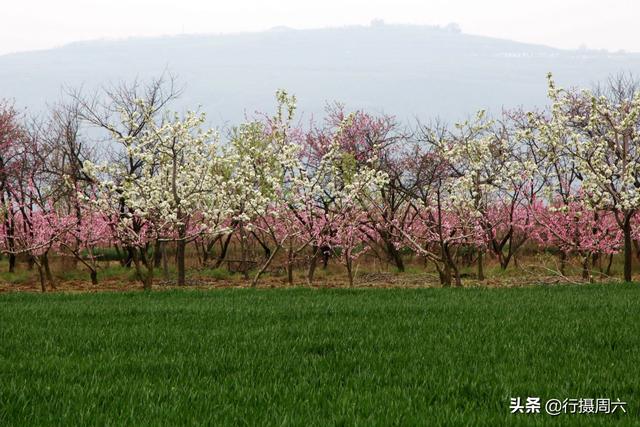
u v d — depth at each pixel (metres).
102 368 13.98
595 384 12.51
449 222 42.88
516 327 18.70
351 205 35.38
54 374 13.45
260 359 14.82
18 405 11.15
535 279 40.81
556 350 15.55
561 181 37.78
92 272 40.72
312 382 12.92
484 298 25.77
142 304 24.88
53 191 41.28
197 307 23.55
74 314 22.17
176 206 33.09
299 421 10.31
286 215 36.78
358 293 28.56
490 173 37.97
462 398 11.80
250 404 11.42
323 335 17.84
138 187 33.41
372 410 11.00
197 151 33.59
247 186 34.94
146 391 11.93
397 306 23.39
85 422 10.31
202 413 10.84
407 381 12.90
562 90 31.97
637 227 39.12
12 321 20.66
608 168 31.06
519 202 42.25
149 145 35.31
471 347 16.00
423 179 41.16
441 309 22.70
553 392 12.06
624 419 10.45
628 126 30.80
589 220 38.47
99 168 32.22
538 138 32.44
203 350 15.98
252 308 23.05
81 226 39.69
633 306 22.72
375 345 16.47
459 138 36.78
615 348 16.05
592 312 21.59
